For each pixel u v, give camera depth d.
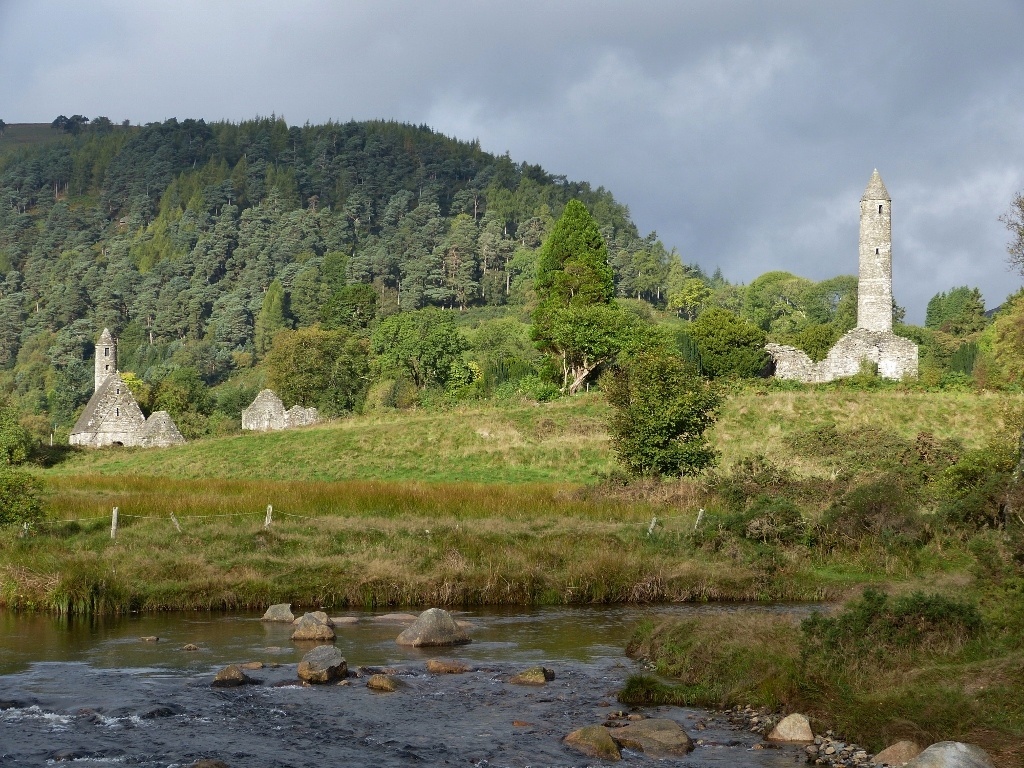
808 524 30.39
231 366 189.25
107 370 104.81
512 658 19.28
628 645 20.08
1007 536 21.56
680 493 37.44
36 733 14.31
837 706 15.14
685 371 42.03
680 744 14.03
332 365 104.62
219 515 32.94
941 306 157.00
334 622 22.33
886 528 29.78
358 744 13.98
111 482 45.44
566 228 92.06
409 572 25.69
